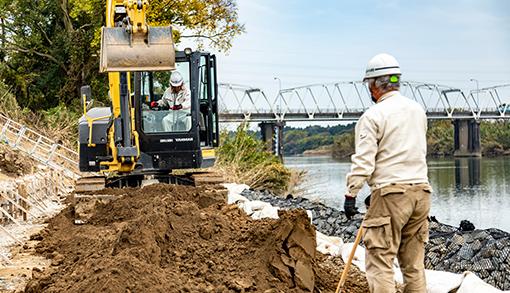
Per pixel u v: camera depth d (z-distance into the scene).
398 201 3.71
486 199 33.03
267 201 12.74
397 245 3.78
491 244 5.92
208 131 9.85
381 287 3.72
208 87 9.82
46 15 33.12
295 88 86.69
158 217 5.68
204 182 8.70
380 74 3.90
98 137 8.62
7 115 23.58
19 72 32.91
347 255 6.35
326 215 9.90
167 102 8.94
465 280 4.73
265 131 68.19
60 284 4.80
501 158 94.94
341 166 63.75
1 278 5.75
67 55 31.50
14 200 10.52
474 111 101.62
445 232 6.95
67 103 31.34
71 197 13.70
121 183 9.07
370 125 3.77
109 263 4.65
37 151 20.17
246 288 4.64
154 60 7.02
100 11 28.66
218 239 5.70
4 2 31.17
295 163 21.48
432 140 110.81
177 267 5.13
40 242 7.56
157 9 26.48
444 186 42.81
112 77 8.33
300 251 5.07
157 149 8.84
